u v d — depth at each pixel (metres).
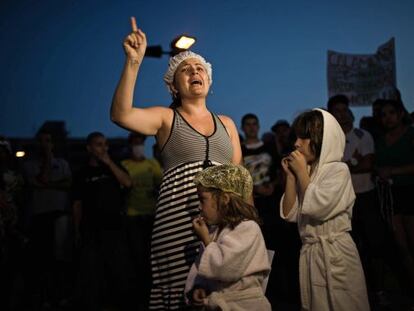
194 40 6.56
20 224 7.28
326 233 3.77
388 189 6.25
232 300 3.36
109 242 6.71
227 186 3.48
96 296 6.64
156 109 3.94
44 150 7.55
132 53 3.66
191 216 3.74
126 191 7.09
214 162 3.87
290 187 3.95
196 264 3.48
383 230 6.48
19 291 7.04
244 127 7.59
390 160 6.45
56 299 7.27
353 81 8.94
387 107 6.46
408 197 6.17
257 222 3.52
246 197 3.57
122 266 6.74
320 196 3.69
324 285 3.72
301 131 3.96
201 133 3.93
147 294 7.36
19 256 6.91
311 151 3.93
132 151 7.88
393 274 6.74
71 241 7.34
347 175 3.83
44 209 7.37
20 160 8.04
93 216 6.69
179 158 3.89
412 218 6.17
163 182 3.93
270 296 7.16
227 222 3.47
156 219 3.89
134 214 7.63
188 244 3.72
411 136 6.41
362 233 6.60
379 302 6.20
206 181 3.50
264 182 7.29
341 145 3.92
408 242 6.23
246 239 3.37
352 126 6.67
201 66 4.07
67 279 7.38
